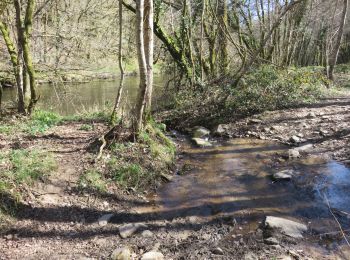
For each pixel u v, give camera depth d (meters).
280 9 16.86
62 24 13.80
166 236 5.19
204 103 12.01
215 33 15.02
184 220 5.66
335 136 9.10
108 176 6.66
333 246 4.76
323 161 7.78
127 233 5.21
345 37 38.19
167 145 8.55
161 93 14.65
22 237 5.00
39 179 6.05
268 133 9.93
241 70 13.30
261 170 7.57
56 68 12.97
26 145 7.60
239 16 17.23
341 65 28.23
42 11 13.72
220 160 8.30
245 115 11.44
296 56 32.31
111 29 16.42
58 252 4.74
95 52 16.56
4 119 10.16
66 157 7.09
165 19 15.42
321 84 15.48
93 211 5.79
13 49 10.66
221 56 15.89
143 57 7.36
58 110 14.95
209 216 5.76
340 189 6.46
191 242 4.99
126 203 6.16
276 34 18.17
